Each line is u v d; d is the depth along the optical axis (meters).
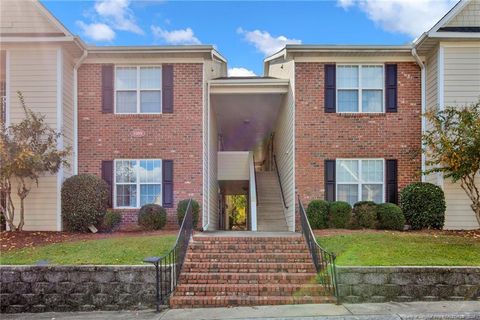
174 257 7.65
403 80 12.84
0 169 10.34
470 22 12.35
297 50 12.46
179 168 12.70
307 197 12.54
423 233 10.85
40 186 11.74
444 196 11.67
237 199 32.53
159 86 12.91
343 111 12.79
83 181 11.58
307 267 8.27
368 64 12.87
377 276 7.44
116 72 12.94
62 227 11.68
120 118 12.81
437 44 12.02
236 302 7.18
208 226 13.72
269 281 7.88
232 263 8.37
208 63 13.82
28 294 7.44
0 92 13.12
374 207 11.56
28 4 12.17
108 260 7.92
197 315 6.56
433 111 11.34
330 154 12.66
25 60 11.96
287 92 13.75
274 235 10.14
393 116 12.75
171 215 12.56
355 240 9.49
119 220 11.96
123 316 6.74
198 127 12.76
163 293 7.32
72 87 12.70
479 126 9.95
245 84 13.58
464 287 7.43
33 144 10.84
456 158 10.17
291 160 13.08
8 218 11.15
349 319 6.22
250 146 24.84
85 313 7.13
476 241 9.66
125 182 12.73
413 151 12.50
